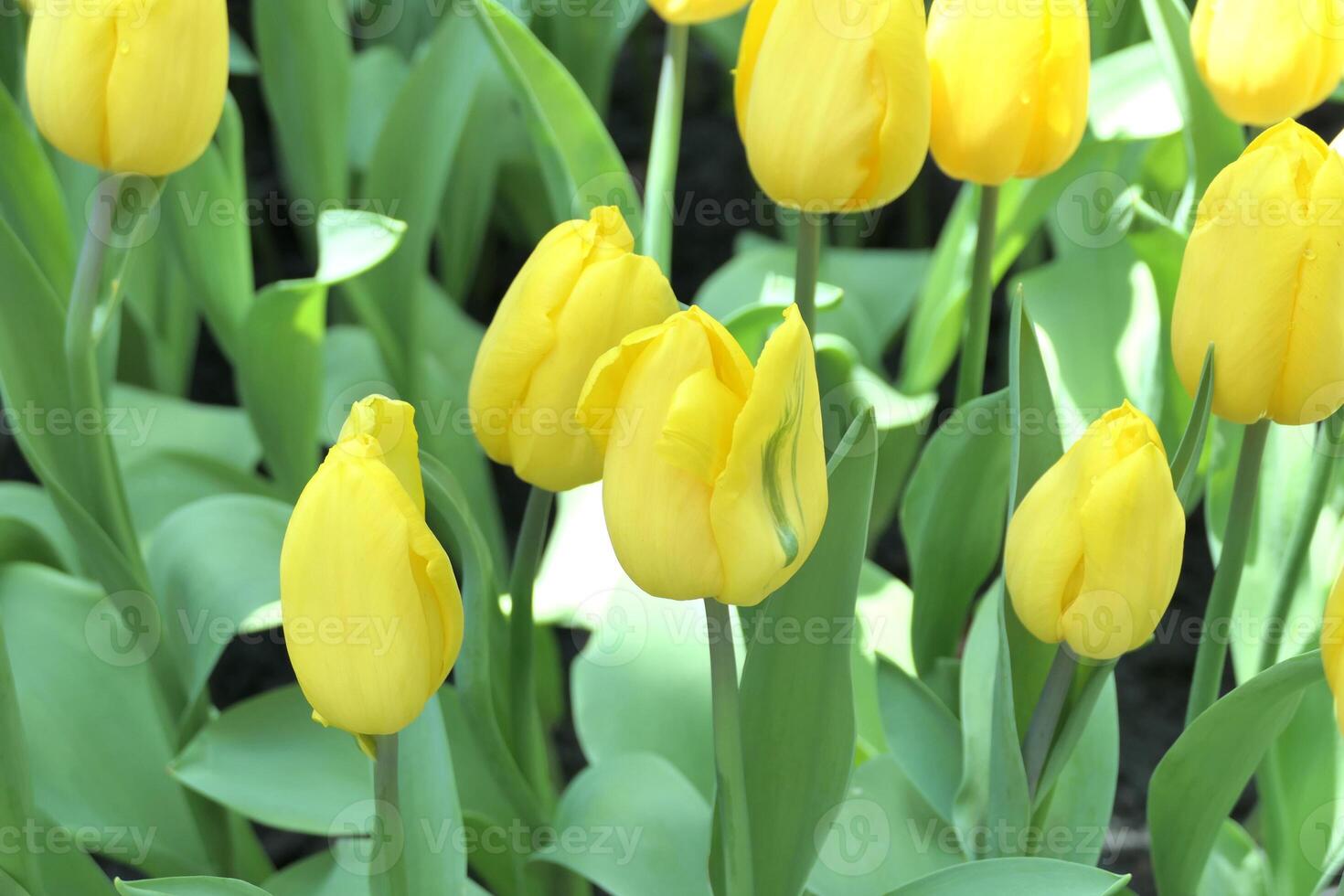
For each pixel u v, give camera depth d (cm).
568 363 100
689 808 113
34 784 119
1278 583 112
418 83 134
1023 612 100
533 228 198
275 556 119
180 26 104
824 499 97
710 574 96
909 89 103
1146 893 129
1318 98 111
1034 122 108
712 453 95
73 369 112
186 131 106
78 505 114
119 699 122
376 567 95
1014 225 137
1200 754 105
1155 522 98
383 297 136
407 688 96
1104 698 113
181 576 119
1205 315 101
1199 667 109
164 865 120
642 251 127
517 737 112
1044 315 135
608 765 114
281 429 128
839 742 104
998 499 112
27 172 117
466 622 106
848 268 178
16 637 123
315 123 146
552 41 172
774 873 105
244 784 114
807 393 95
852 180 104
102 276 113
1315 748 116
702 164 214
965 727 111
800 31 103
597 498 134
